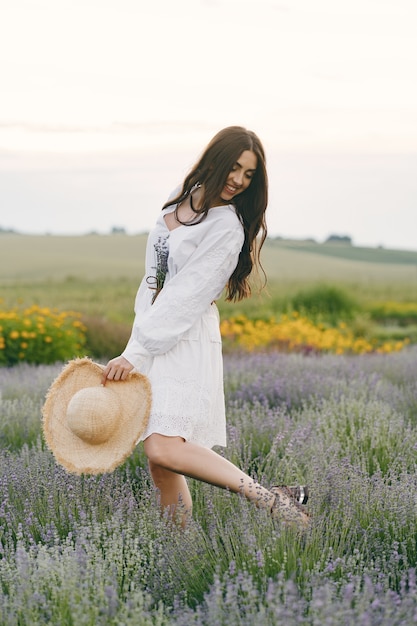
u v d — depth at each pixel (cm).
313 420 629
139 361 388
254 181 407
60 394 406
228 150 391
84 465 391
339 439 579
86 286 3894
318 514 390
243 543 356
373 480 445
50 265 5362
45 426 401
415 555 376
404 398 747
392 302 3297
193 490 453
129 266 5353
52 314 1548
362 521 399
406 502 402
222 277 396
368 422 611
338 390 765
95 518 411
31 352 1460
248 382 808
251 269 427
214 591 308
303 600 298
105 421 386
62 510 424
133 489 498
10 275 4812
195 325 398
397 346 1758
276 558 347
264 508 386
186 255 395
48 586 328
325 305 2556
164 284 404
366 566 340
